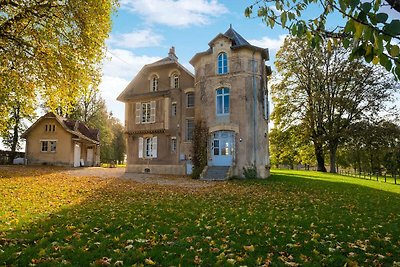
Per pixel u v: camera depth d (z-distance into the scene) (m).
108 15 14.02
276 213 9.23
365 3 2.66
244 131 23.70
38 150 36.38
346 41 3.14
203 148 24.58
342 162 59.75
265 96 27.19
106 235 6.34
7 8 12.24
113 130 69.44
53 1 11.78
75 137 37.09
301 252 5.38
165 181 20.27
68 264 4.54
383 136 31.16
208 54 25.67
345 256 5.20
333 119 34.09
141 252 5.17
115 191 14.12
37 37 12.52
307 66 34.81
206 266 4.61
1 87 13.45
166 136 28.55
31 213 8.52
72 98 13.91
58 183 16.80
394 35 2.60
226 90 24.89
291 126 36.72
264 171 24.20
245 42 26.78
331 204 11.37
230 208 10.03
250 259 4.92
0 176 19.42
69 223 7.34
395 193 15.95
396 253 5.44
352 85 33.16
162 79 30.08
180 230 6.85
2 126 17.53
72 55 13.29
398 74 2.72
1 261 4.64
